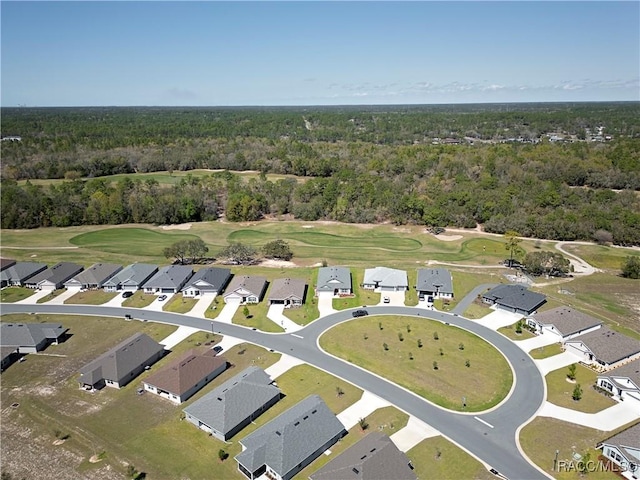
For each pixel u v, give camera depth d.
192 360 64.50
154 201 148.12
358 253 117.62
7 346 71.50
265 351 71.56
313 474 45.28
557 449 51.06
